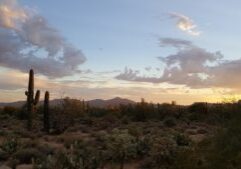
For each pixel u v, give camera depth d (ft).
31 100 128.77
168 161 60.29
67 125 134.82
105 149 75.46
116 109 198.39
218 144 41.47
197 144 45.39
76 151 64.90
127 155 68.03
